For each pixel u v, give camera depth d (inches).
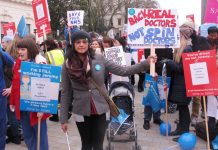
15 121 263.9
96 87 173.6
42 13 372.8
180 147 241.3
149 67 173.8
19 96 187.5
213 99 244.5
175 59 264.8
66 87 177.0
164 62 268.2
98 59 174.6
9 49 270.7
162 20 234.7
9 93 215.3
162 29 235.5
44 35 374.3
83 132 182.5
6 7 1107.3
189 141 234.5
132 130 245.3
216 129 255.8
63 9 1590.8
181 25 269.0
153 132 299.6
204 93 207.8
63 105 178.2
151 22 235.3
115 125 237.8
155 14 234.5
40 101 176.7
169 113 376.8
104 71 175.9
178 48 263.0
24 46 190.4
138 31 236.2
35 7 374.3
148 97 307.4
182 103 269.7
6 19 1108.5
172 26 235.1
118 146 259.4
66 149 255.1
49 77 175.6
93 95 173.3
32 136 195.3
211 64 204.8
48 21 373.1
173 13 233.3
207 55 205.0
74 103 176.4
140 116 363.6
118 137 255.0
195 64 207.8
